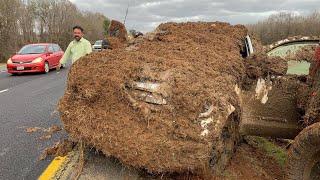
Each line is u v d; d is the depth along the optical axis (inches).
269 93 208.1
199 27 284.5
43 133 287.1
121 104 179.0
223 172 197.2
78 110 185.3
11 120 328.8
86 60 203.8
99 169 197.6
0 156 237.5
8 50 1206.3
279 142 267.7
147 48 229.5
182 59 203.0
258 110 209.8
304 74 216.7
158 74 181.2
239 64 212.8
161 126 166.9
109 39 298.8
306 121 186.1
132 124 171.5
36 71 725.3
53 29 1743.4
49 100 427.8
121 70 188.2
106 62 200.2
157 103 172.7
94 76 190.9
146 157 161.8
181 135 162.9
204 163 162.2
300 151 168.6
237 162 216.4
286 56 254.8
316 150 164.4
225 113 168.1
